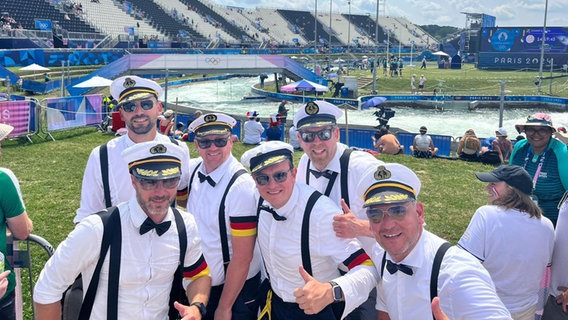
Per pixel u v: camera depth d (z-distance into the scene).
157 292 2.87
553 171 4.45
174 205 4.07
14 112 14.46
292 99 35.75
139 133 3.84
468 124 27.73
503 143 13.54
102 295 2.79
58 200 8.89
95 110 17.70
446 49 81.06
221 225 3.62
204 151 3.73
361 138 17.20
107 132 17.00
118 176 3.78
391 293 2.72
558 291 3.62
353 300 2.87
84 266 2.77
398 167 2.64
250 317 3.62
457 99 34.50
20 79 27.20
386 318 2.97
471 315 2.43
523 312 3.43
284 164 3.02
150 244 2.81
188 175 4.09
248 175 3.70
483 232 3.43
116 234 2.76
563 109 32.75
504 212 3.40
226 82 52.03
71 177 10.69
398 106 35.12
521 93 36.91
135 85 3.84
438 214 8.49
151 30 58.66
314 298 2.78
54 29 40.66
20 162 12.01
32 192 9.35
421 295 2.57
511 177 3.42
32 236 3.59
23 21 43.91
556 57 54.91
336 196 3.72
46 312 2.78
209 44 61.00
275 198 3.05
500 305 2.44
